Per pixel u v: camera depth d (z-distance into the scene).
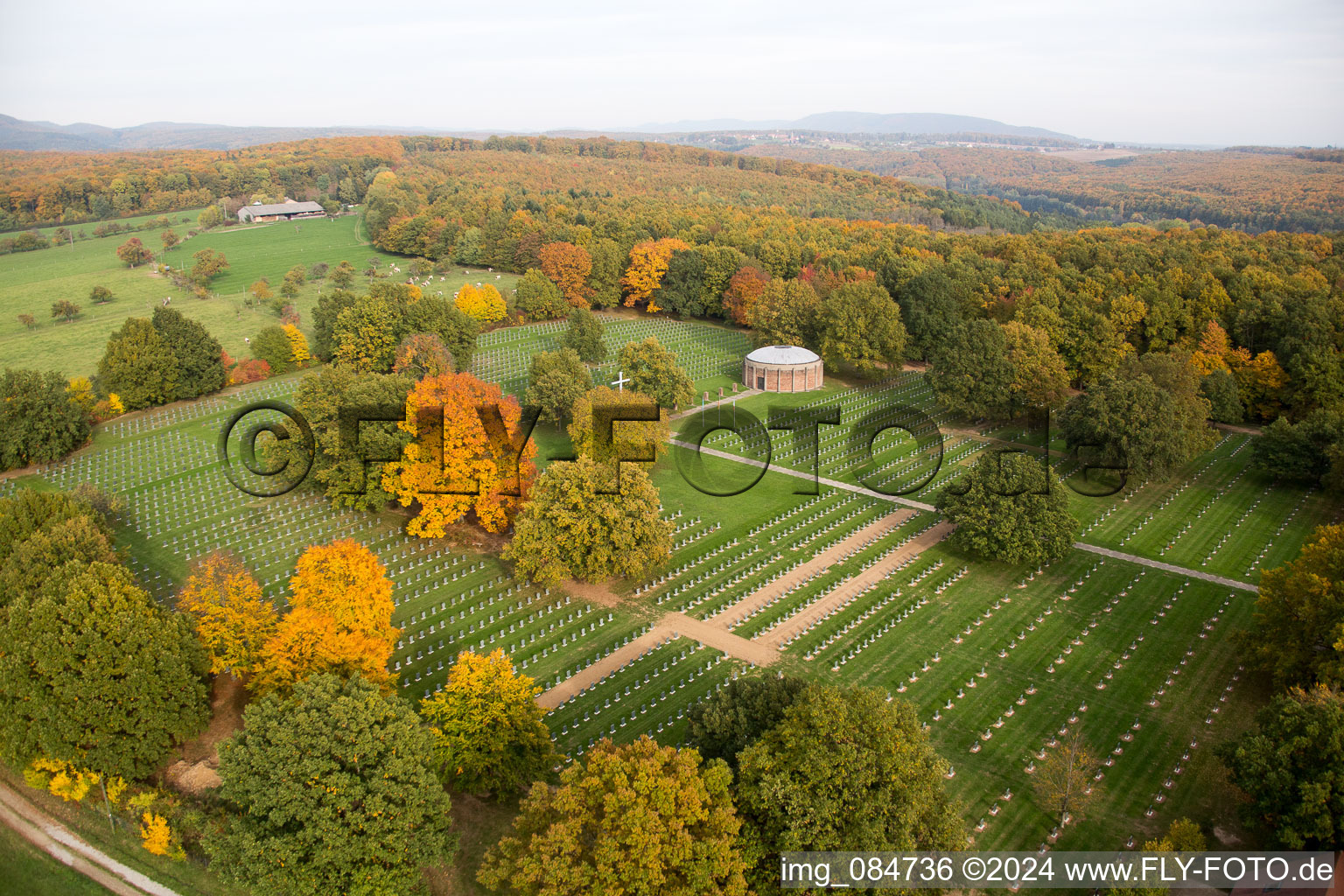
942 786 59.47
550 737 65.31
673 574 90.25
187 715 60.16
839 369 165.38
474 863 53.50
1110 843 54.38
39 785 59.84
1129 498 107.00
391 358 150.25
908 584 87.25
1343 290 144.38
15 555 68.94
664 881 41.88
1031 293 150.12
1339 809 47.47
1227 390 126.12
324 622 60.50
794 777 47.22
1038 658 74.50
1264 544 93.69
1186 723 65.69
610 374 155.00
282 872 45.97
